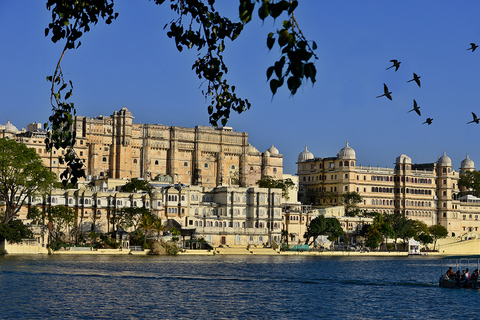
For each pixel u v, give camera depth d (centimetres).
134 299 7769
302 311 7325
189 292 8569
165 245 17238
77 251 16062
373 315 7206
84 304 7275
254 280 10319
